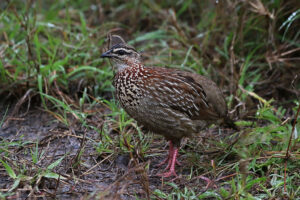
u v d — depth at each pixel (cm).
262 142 1021
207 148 1060
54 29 1494
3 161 951
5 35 1398
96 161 997
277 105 1249
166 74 982
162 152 1061
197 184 911
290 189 870
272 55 1306
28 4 1457
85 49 1359
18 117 1188
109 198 794
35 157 965
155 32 1485
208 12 1521
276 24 1322
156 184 931
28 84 1243
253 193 878
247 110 1204
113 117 1158
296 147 990
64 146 1055
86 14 1678
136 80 960
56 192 864
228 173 947
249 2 1277
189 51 1319
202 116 1006
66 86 1261
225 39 1367
